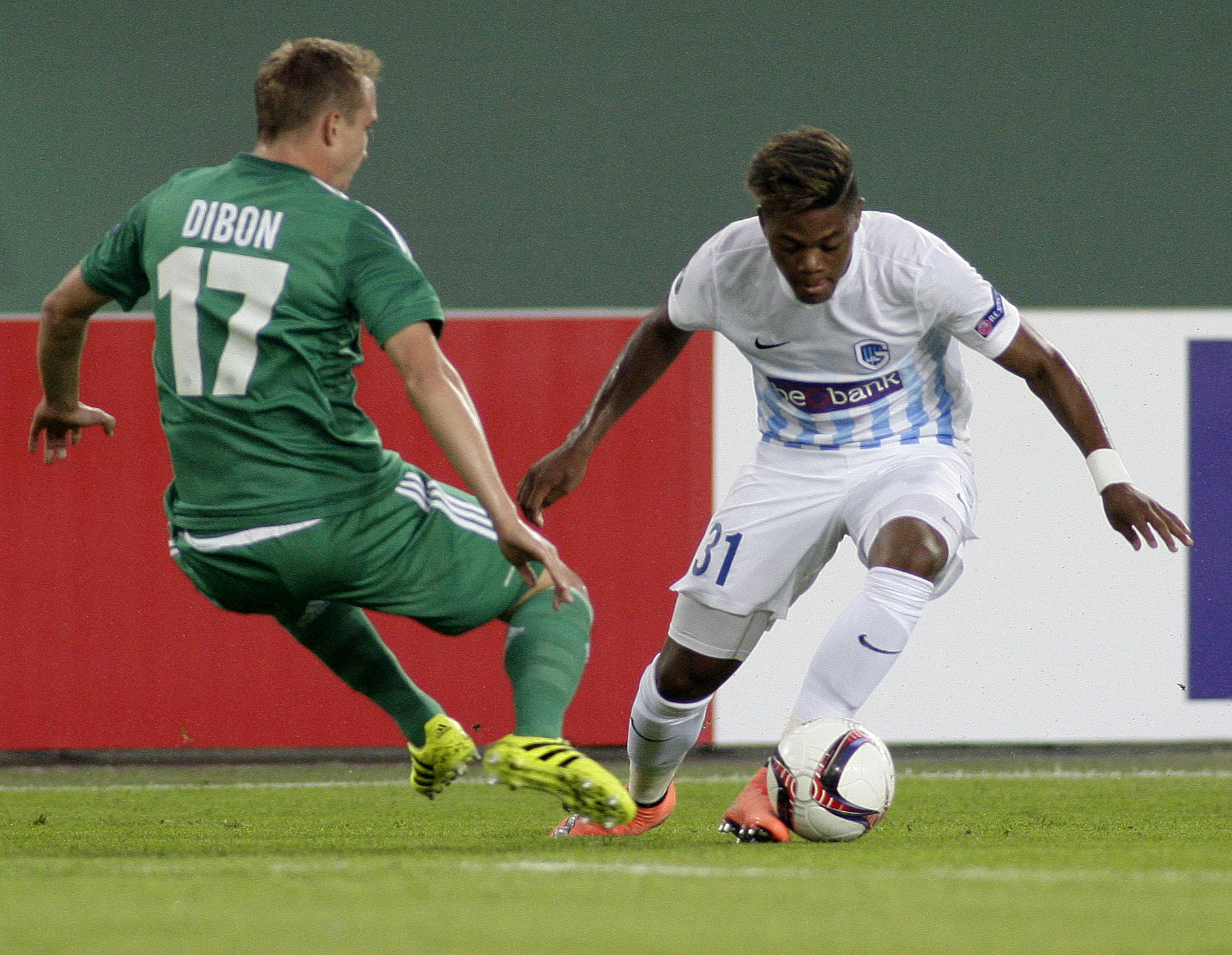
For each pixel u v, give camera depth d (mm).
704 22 31875
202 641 21969
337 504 10867
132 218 11406
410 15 31766
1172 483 22016
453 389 10617
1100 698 22094
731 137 31812
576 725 22141
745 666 21969
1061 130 31953
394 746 22156
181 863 9898
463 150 31703
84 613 21859
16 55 31531
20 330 21781
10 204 31406
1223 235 31953
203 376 10734
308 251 10594
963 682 22047
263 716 22016
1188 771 21891
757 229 12133
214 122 31812
